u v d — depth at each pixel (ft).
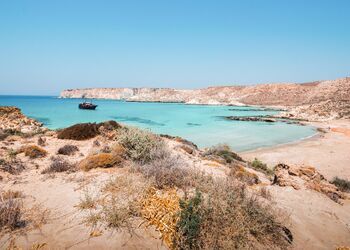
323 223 20.94
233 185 19.07
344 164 61.82
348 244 18.34
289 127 154.30
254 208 16.62
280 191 26.94
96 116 195.83
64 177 20.98
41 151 29.63
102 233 13.15
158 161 23.08
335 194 29.55
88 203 15.66
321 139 106.93
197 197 14.34
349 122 177.58
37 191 18.06
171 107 377.50
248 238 14.26
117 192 17.15
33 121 88.33
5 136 44.75
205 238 13.00
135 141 27.12
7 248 11.64
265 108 397.80
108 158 23.72
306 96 457.27
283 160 65.21
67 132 42.01
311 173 31.71
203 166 30.22
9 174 21.77
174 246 12.71
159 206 15.20
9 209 13.91
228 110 333.01
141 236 13.24
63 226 13.56
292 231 17.93
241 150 79.92
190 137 104.17
